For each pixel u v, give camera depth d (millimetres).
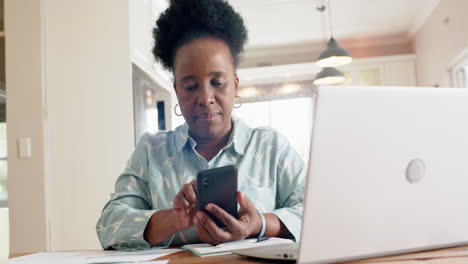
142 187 1145
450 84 5227
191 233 1018
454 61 4902
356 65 6844
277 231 894
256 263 652
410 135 611
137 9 3096
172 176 1124
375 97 574
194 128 1123
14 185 2215
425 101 619
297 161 1153
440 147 641
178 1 1135
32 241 2188
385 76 6762
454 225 669
